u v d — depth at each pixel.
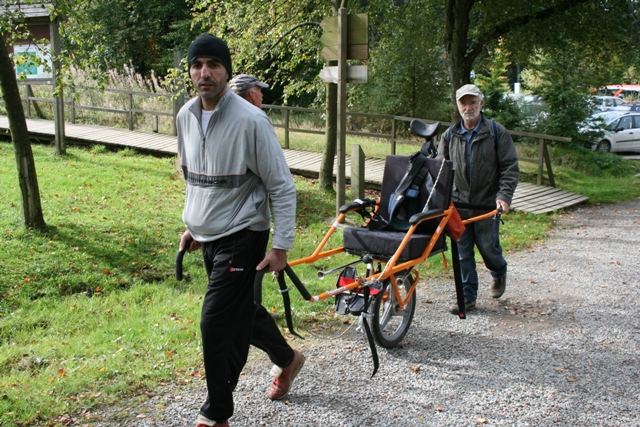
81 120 17.45
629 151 23.70
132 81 18.61
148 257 7.14
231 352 3.30
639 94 37.34
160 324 5.23
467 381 4.34
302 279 6.55
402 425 3.72
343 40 7.89
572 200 12.48
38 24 13.77
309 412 3.83
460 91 5.39
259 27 11.53
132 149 14.50
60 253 6.87
